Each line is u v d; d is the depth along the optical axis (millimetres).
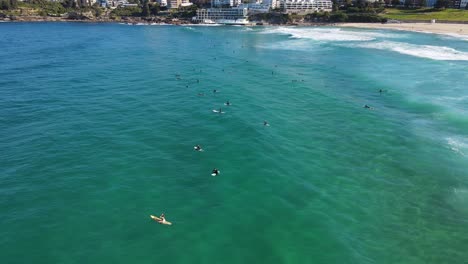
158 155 39469
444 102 58531
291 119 51250
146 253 25141
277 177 35281
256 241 26469
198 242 26250
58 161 37969
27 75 77000
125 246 25797
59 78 74312
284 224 28406
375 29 187125
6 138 43656
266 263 24391
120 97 60719
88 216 29031
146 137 44188
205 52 111938
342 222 28938
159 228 27656
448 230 28312
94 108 54938
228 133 45594
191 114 52438
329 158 39656
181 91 64562
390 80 73125
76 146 41531
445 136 45906
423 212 30516
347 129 47938
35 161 37906
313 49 116500
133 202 30922
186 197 31750
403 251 25984
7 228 27531
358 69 84062
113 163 37625
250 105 56938
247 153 40094
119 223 28219
